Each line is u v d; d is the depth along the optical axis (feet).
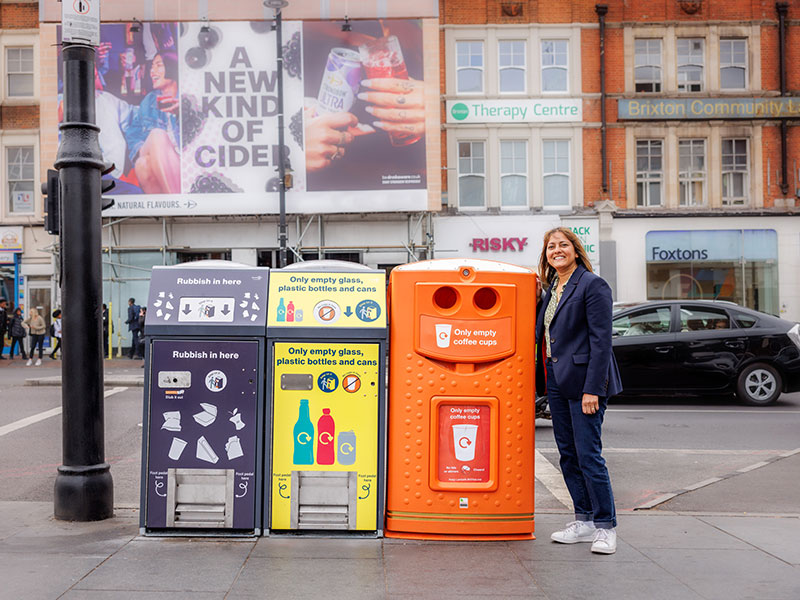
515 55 74.69
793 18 75.66
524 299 15.55
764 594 12.41
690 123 74.90
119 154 70.49
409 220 72.69
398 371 15.40
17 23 75.66
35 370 61.62
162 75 70.23
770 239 74.79
